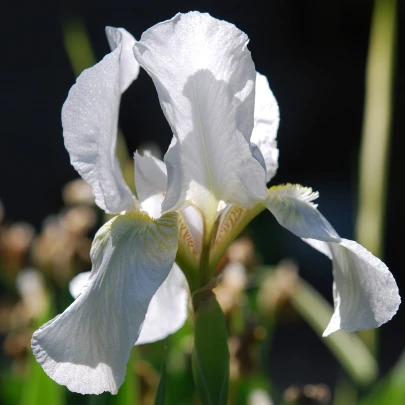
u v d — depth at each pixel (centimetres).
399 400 65
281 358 131
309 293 71
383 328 140
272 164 56
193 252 54
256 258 72
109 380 50
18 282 73
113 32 53
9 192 164
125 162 76
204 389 53
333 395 114
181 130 52
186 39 51
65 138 52
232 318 64
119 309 50
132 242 52
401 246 163
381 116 74
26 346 69
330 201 161
